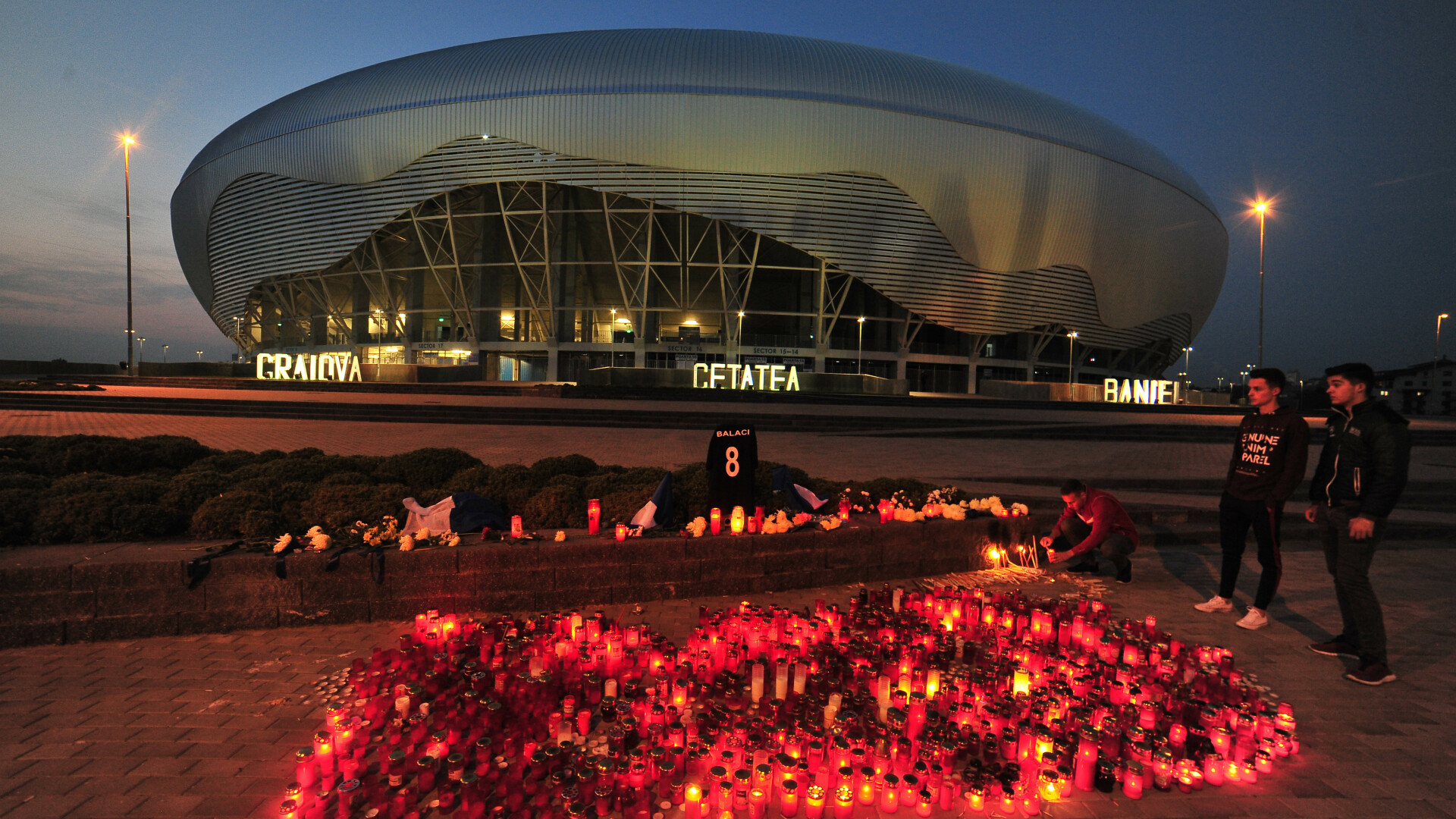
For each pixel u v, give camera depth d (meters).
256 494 5.75
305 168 44.78
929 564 6.72
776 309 51.38
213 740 3.38
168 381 33.28
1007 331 50.34
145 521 5.37
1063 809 3.01
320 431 17.94
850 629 4.70
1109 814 2.99
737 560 5.90
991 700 3.65
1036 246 46.53
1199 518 8.98
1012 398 42.94
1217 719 3.48
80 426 17.64
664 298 49.34
